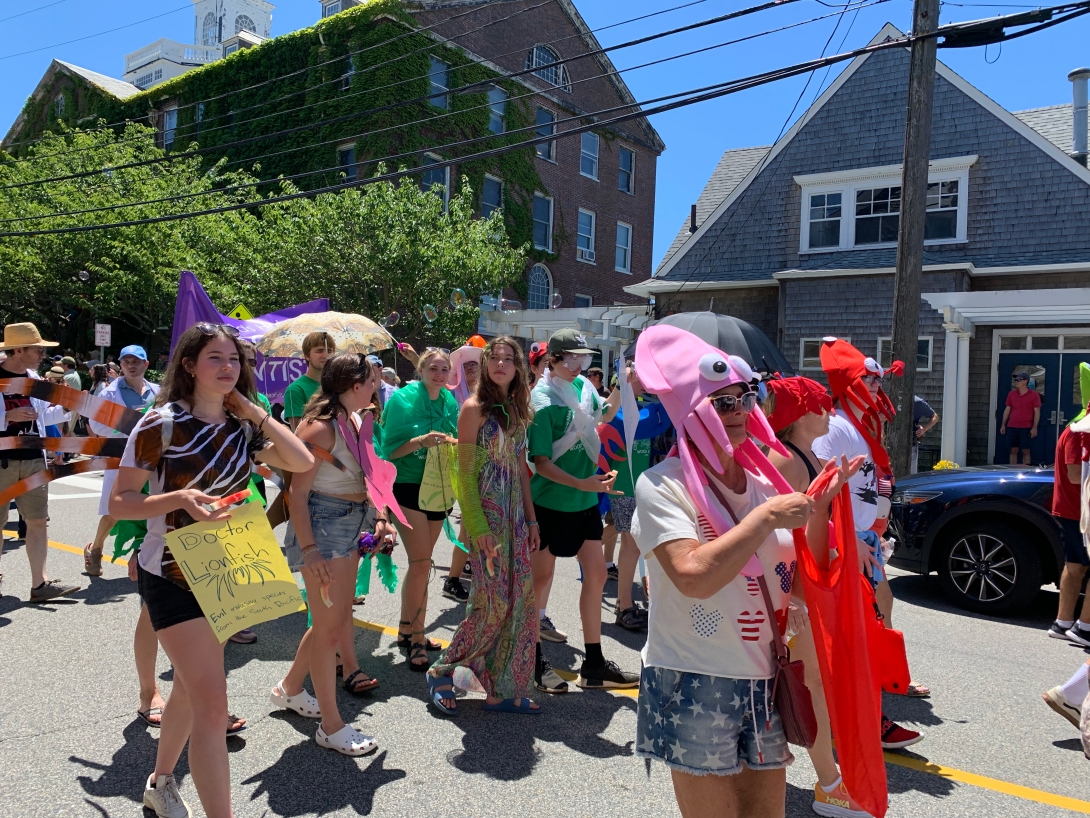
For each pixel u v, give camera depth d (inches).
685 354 84.9
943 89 588.4
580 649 197.6
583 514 169.6
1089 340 534.3
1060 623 214.5
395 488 178.4
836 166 624.4
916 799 124.1
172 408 103.2
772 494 84.2
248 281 694.5
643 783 126.2
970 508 237.9
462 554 236.5
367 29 811.4
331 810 115.6
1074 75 586.9
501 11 897.5
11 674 163.3
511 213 916.0
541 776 127.9
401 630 182.2
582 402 170.4
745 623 79.9
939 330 563.2
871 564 147.6
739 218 661.3
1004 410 546.9
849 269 586.9
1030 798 125.1
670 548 77.0
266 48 901.2
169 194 807.7
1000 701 167.8
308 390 200.1
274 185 870.4
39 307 895.1
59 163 820.0
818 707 116.0
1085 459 166.2
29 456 210.1
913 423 389.1
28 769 124.0
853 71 619.2
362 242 639.8
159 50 2405.3
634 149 1106.1
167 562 100.2
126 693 155.0
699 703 79.2
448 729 145.9
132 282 756.6
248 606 99.9
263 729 143.1
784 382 112.8
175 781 114.6
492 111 895.7
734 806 81.0
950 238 585.0
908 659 194.2
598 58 1036.5
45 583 218.7
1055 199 548.7
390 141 792.3
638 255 1117.7
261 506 108.4
